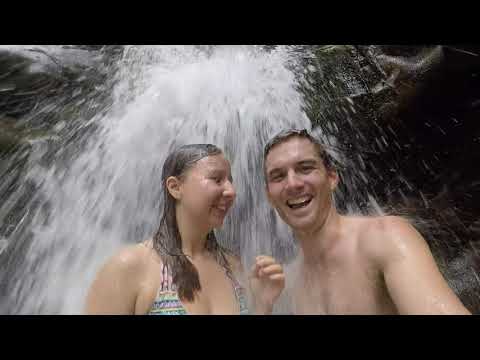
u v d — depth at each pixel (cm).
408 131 161
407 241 72
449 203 162
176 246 81
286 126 155
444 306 64
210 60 157
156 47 157
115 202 152
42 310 147
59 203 154
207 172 81
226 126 152
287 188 81
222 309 80
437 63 149
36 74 154
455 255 160
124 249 81
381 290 75
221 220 82
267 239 145
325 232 82
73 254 151
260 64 157
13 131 154
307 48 156
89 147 156
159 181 151
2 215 154
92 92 158
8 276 151
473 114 158
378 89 154
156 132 153
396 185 164
